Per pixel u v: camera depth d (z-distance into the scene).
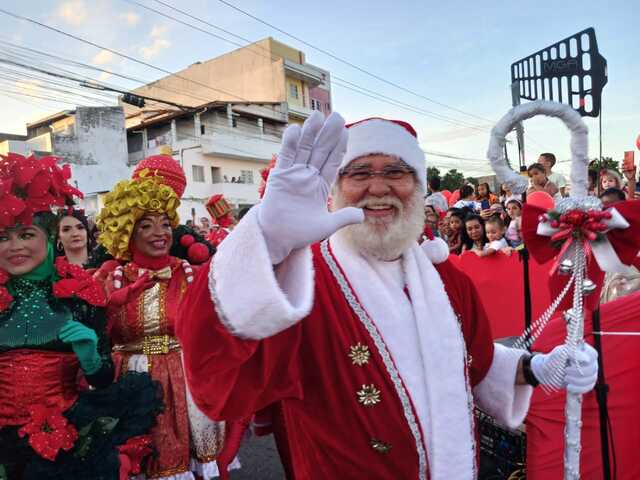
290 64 35.34
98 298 2.34
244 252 1.10
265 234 1.11
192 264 3.38
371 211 1.58
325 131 1.15
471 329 1.70
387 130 1.61
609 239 1.71
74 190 2.35
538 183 4.82
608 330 2.25
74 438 2.18
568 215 1.69
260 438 4.20
